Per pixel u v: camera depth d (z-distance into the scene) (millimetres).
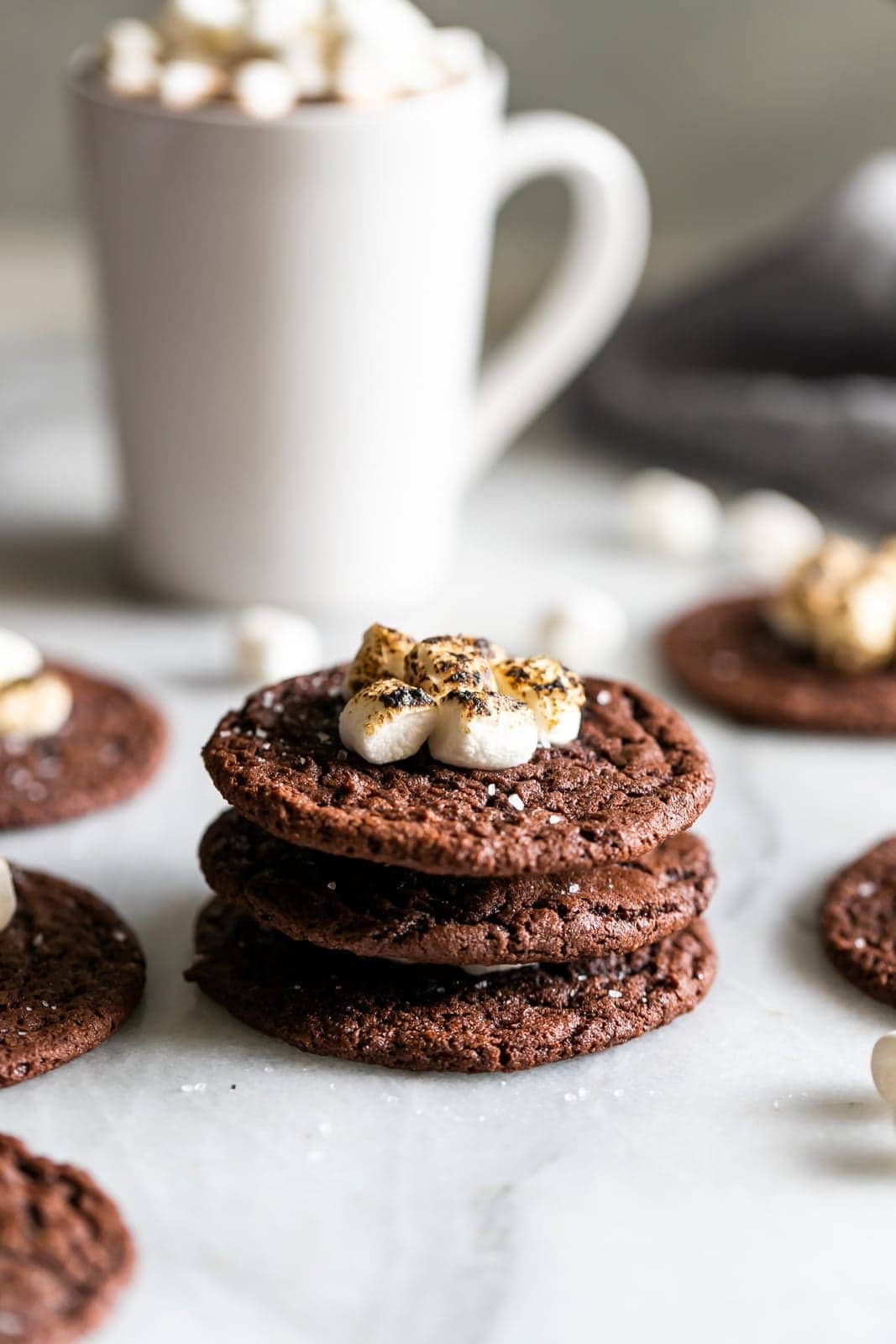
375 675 478
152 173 553
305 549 591
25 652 551
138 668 582
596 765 470
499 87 575
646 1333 422
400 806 453
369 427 579
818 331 681
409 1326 421
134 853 521
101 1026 468
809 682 575
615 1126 457
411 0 745
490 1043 463
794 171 782
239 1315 422
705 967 484
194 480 583
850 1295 429
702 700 575
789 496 671
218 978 478
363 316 567
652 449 693
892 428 640
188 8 560
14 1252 421
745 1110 461
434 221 564
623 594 622
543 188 773
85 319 774
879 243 667
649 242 782
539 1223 438
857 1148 454
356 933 458
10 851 520
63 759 542
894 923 500
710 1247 436
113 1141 450
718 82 764
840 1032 479
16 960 480
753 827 536
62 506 655
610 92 765
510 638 596
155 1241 433
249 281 560
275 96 547
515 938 460
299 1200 441
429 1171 447
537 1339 420
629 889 471
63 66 745
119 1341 417
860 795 547
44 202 767
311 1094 460
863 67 763
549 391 669
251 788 456
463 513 657
